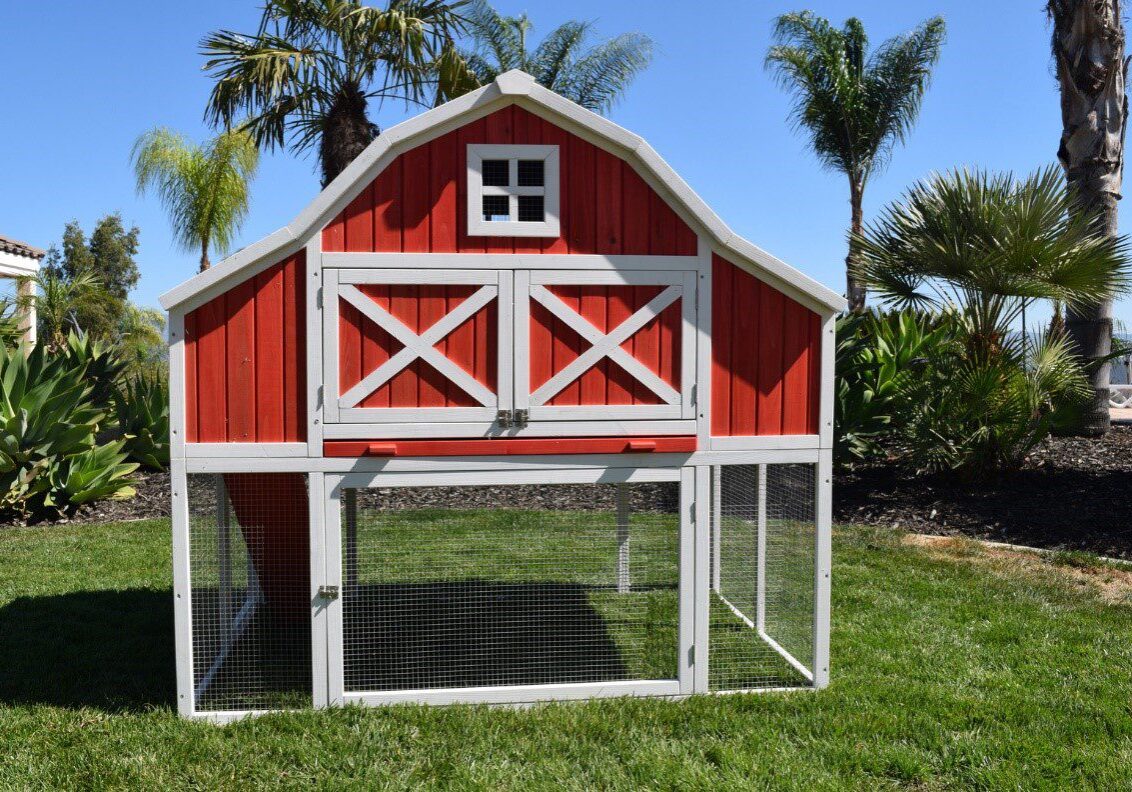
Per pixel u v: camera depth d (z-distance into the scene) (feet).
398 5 42.29
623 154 14.24
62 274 84.17
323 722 13.70
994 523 27.91
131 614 19.71
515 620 18.66
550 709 14.28
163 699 14.80
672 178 14.11
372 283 13.89
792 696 14.98
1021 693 15.15
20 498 30.19
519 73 13.70
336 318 13.85
